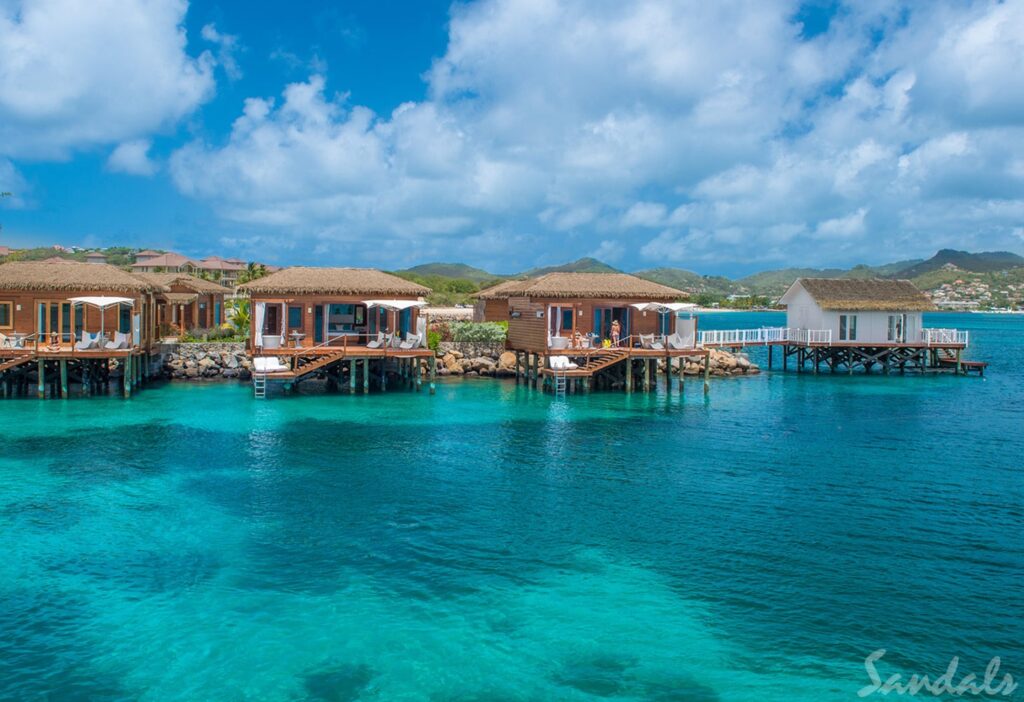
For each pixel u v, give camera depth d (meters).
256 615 15.10
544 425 34.28
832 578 17.00
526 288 46.12
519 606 15.58
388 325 44.66
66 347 39.12
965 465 27.34
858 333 58.44
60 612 15.14
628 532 19.88
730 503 22.45
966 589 16.48
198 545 18.70
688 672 13.22
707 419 36.44
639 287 46.84
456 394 43.44
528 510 21.66
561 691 12.63
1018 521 20.94
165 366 47.81
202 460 26.91
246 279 84.38
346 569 17.36
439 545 18.86
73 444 29.05
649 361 44.75
